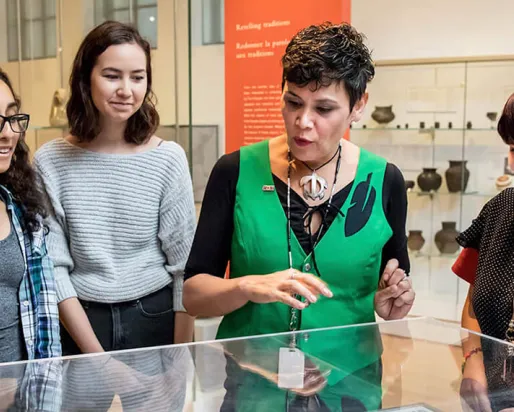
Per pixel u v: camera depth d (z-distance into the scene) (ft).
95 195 6.07
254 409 3.07
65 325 5.98
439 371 3.51
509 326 4.45
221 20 12.68
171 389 3.21
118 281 6.14
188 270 4.74
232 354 3.67
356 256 4.47
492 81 13.46
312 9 9.11
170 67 8.60
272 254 4.47
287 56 4.13
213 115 12.71
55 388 3.16
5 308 4.83
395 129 14.52
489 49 13.35
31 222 5.14
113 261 6.16
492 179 13.73
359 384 3.31
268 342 3.87
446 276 14.34
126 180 6.12
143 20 8.93
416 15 13.98
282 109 4.33
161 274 6.39
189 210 6.45
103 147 6.20
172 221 6.34
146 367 3.46
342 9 8.80
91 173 6.08
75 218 6.04
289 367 3.57
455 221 14.21
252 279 4.19
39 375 3.30
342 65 3.99
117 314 6.16
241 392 3.21
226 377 3.38
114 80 5.87
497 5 13.15
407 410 3.14
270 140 4.81
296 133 4.17
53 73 11.87
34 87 12.19
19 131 4.85
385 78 14.49
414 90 14.26
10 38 12.29
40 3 11.76
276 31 9.55
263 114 9.95
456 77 13.79
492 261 4.73
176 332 6.49
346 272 4.47
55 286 5.39
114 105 5.88
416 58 13.97
